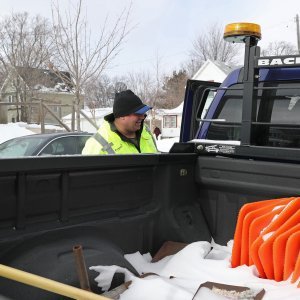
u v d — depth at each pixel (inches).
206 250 105.8
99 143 139.7
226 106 133.8
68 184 88.9
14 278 64.1
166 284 83.4
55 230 85.7
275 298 78.1
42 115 644.1
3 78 1295.5
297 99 117.8
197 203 120.4
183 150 118.2
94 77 610.2
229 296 80.0
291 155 103.1
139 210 107.3
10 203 79.1
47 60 756.6
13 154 315.0
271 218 95.9
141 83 1660.9
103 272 82.9
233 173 112.5
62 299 73.4
